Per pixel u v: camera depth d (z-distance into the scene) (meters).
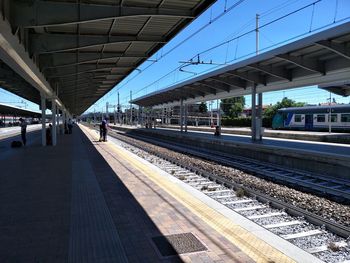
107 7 8.88
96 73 20.53
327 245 5.70
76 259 4.59
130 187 9.22
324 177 12.98
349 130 37.19
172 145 30.41
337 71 17.44
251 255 4.79
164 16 9.39
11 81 22.86
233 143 22.70
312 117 41.88
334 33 13.10
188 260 4.58
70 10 8.62
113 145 24.05
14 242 5.19
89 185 9.45
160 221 6.25
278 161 17.55
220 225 6.12
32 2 8.37
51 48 11.60
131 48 14.32
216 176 11.83
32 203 7.45
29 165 13.40
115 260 4.57
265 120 58.38
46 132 24.23
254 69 21.91
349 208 8.32
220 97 31.78
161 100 47.81
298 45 15.13
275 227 6.66
